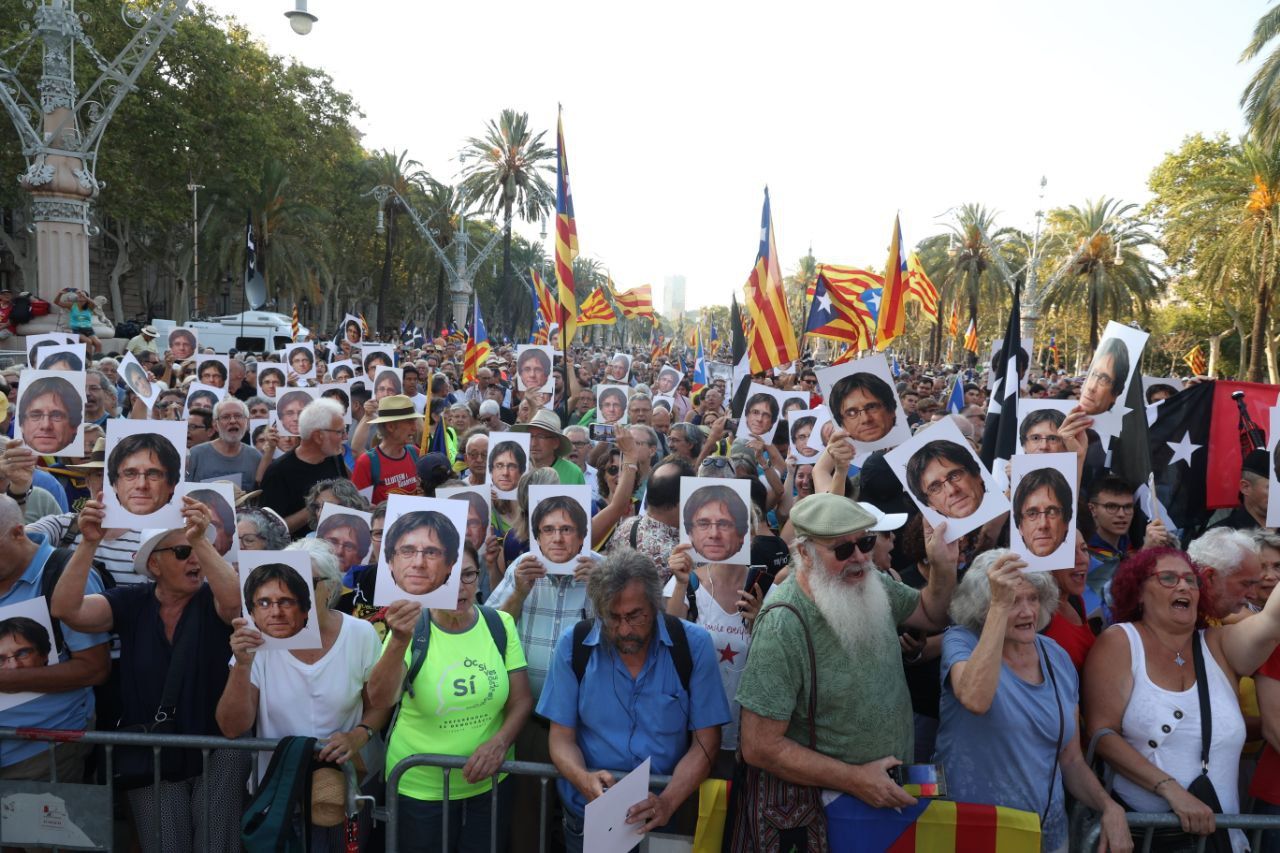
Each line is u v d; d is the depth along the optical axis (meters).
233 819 3.55
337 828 3.42
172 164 37.00
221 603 3.39
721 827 3.25
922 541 4.08
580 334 54.12
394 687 3.41
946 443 3.48
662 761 3.32
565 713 3.35
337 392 8.58
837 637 3.01
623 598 3.18
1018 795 3.14
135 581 4.29
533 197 49.09
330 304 67.50
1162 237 39.53
